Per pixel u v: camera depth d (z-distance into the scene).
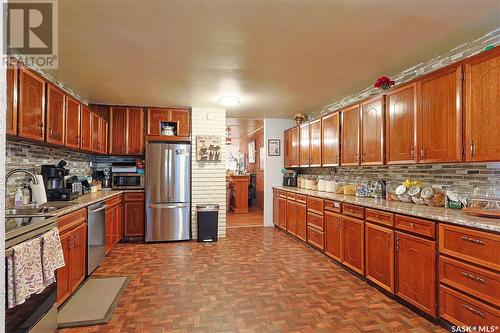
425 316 2.31
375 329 2.16
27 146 2.91
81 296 2.72
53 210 2.38
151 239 4.75
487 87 2.05
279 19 2.10
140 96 4.25
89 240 3.04
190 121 5.08
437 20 2.12
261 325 2.21
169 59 2.83
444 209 2.55
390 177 3.62
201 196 5.10
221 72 3.20
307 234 4.46
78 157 4.34
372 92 3.72
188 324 2.23
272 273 3.34
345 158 3.95
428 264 2.26
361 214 3.13
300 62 2.92
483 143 2.08
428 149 2.57
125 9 1.95
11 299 1.52
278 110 5.32
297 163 5.54
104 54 2.70
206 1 1.87
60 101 2.96
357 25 2.19
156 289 2.88
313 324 2.23
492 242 1.82
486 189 2.41
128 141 4.88
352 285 2.99
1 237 0.78
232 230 5.77
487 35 2.34
